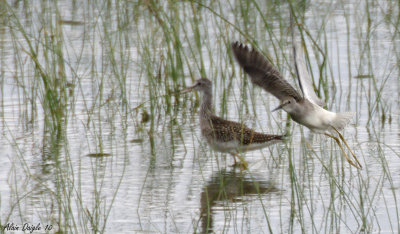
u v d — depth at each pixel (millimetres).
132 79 18281
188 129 15023
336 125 11523
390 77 17516
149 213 10484
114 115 15891
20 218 10289
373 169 12125
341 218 10180
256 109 16094
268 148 13648
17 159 12914
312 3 23719
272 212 10508
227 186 11609
